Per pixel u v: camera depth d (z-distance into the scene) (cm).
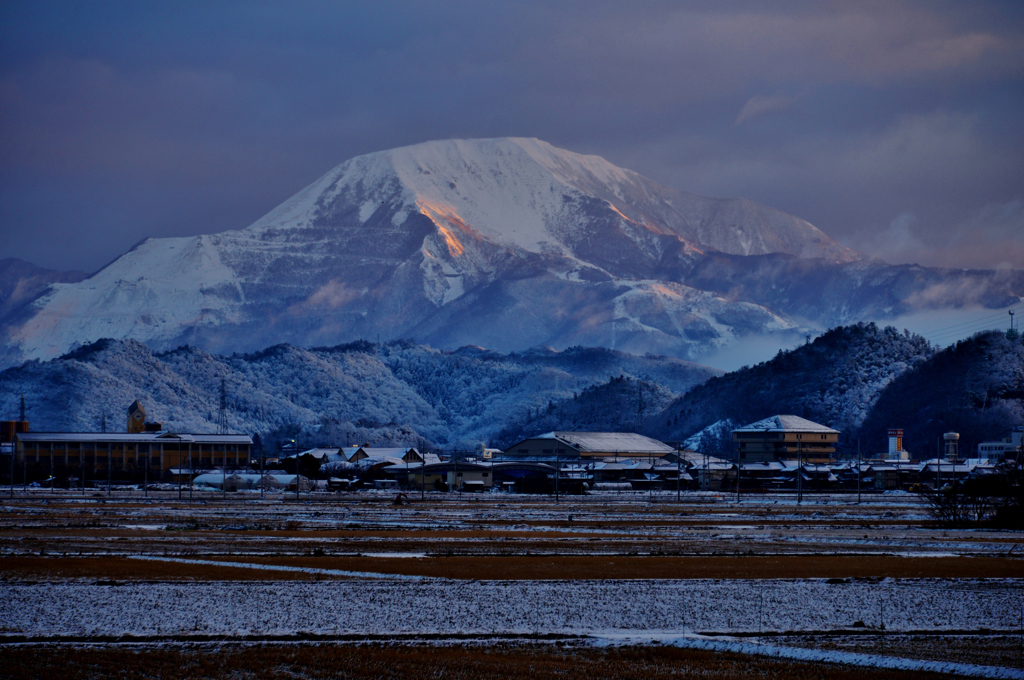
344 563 8619
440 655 5509
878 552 9956
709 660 5497
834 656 5588
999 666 5425
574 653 5600
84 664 5238
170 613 6353
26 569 8000
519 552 9569
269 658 5400
